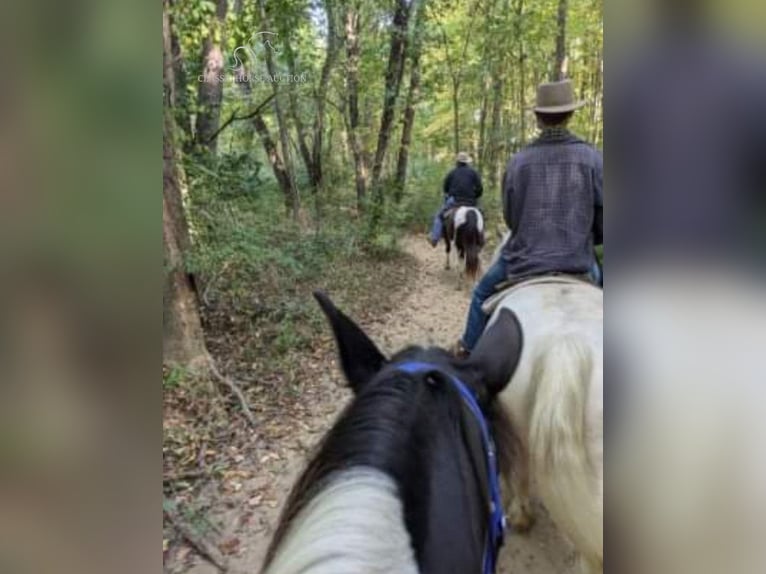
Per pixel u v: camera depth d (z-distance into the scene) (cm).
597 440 167
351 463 88
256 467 303
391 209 767
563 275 233
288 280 508
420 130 1011
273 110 657
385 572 75
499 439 175
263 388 377
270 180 638
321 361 416
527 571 226
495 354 179
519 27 879
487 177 1001
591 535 168
